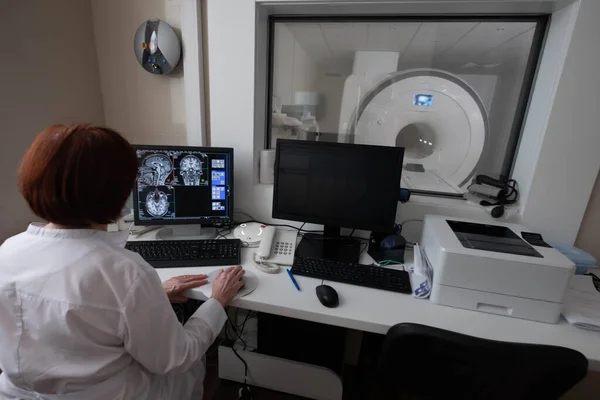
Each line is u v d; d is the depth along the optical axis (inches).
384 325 36.7
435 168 65.9
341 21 59.6
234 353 58.5
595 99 46.2
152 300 26.9
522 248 40.3
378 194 50.2
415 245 51.9
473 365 31.0
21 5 51.7
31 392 27.4
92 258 25.5
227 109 59.4
